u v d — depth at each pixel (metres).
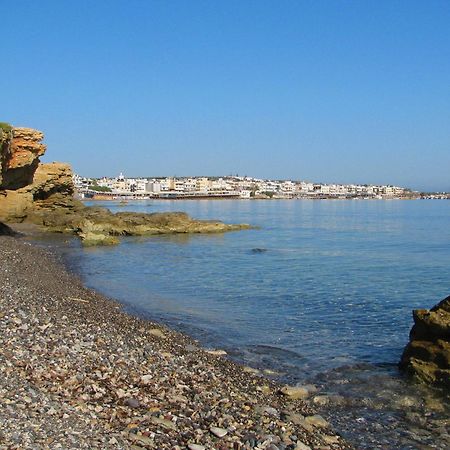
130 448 8.73
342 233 83.50
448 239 71.56
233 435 10.19
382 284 34.78
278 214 152.75
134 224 80.12
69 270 37.91
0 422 8.34
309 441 10.84
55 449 7.87
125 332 17.88
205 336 20.48
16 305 17.91
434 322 16.41
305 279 36.94
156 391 12.00
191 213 156.75
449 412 13.55
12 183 71.38
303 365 17.28
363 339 20.73
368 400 14.23
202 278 37.22
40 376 11.24
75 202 89.00
